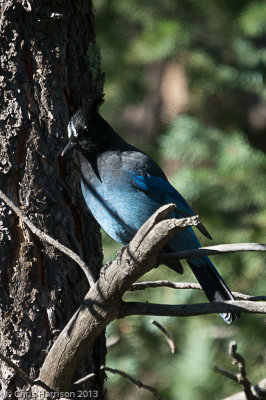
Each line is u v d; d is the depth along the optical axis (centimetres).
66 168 765
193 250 649
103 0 1443
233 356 649
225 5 1442
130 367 1271
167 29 1427
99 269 798
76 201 771
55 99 758
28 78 745
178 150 1423
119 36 1464
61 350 658
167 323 1300
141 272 630
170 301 1325
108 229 890
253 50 1505
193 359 814
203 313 653
